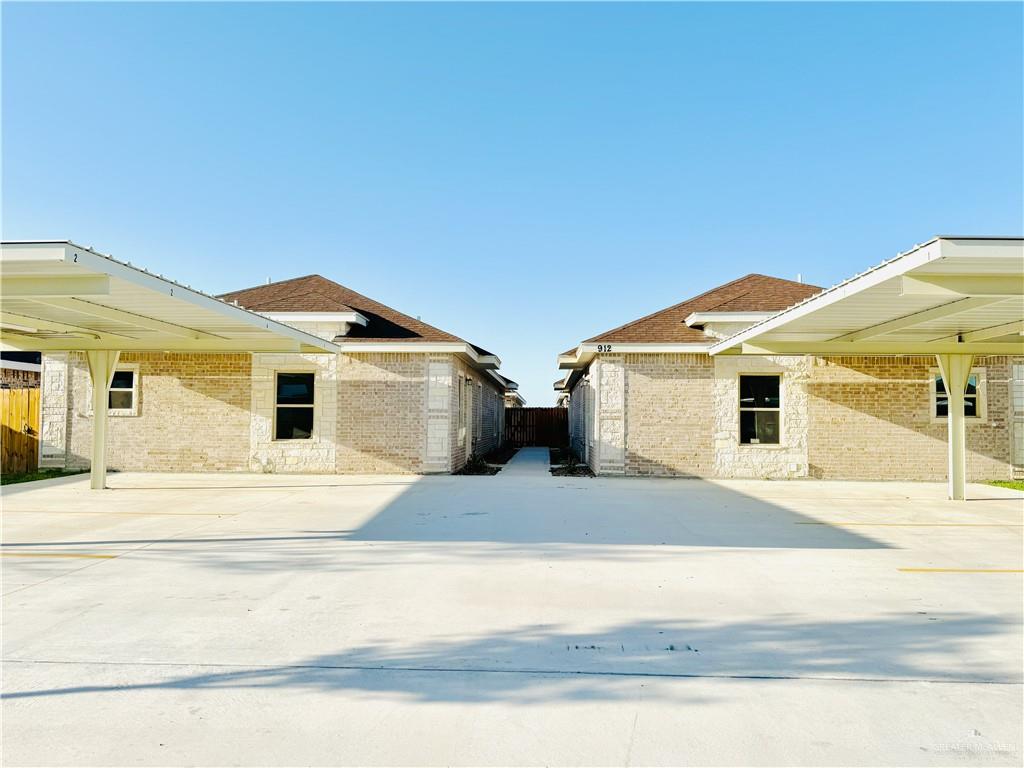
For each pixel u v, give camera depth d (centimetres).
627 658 398
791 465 1479
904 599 525
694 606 501
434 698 343
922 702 344
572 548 704
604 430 1498
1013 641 432
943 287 694
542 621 464
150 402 1538
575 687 358
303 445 1520
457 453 1622
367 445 1512
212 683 360
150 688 354
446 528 819
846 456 1478
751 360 1495
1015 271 678
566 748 295
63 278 747
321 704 336
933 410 1472
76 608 488
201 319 1020
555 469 1700
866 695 351
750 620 469
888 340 1185
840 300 832
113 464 1537
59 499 1082
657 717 325
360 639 427
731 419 1489
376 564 628
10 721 317
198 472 1526
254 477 1448
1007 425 1481
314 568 612
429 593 531
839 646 421
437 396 1512
